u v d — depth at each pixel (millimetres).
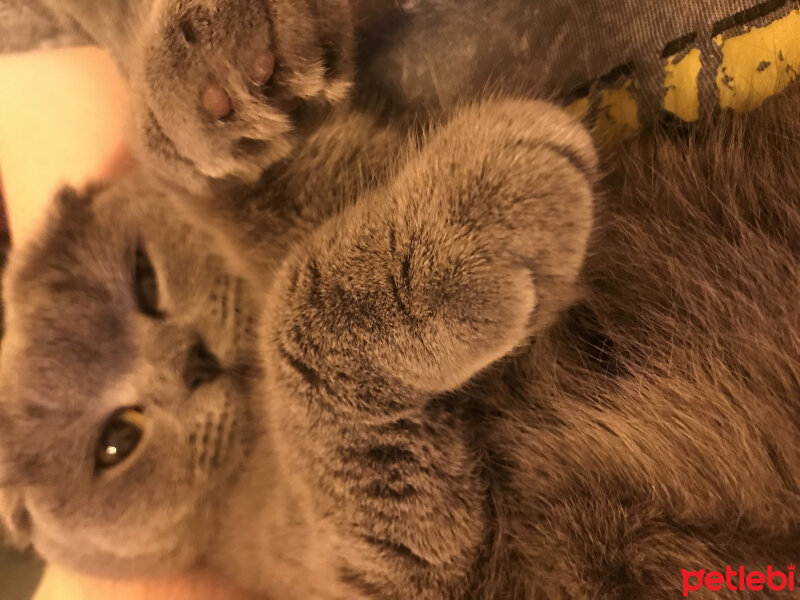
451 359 112
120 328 166
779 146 126
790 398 114
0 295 181
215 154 134
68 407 160
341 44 132
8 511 171
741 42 129
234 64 121
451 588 122
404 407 118
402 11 154
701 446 118
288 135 137
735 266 123
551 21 144
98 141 207
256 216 149
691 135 132
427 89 151
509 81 143
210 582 176
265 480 158
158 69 128
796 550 108
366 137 146
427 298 110
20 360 159
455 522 121
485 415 132
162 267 174
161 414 168
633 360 126
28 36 219
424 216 112
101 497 164
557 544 123
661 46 135
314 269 125
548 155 111
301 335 124
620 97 139
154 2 131
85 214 174
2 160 221
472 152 114
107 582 182
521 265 107
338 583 129
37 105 217
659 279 128
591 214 113
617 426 124
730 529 114
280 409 131
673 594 113
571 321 132
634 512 119
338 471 125
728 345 120
